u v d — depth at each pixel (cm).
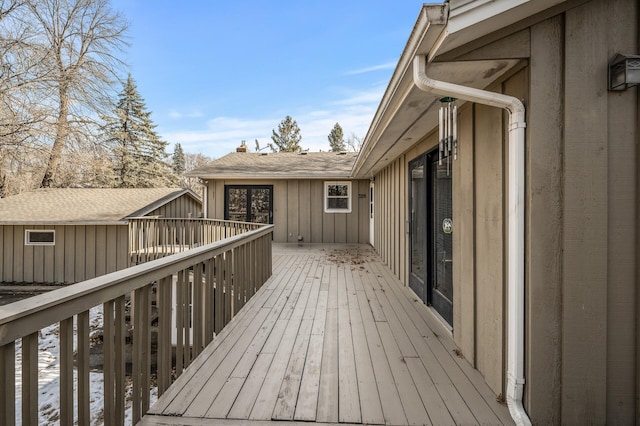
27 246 1000
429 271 387
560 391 172
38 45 1179
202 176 1018
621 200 170
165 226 966
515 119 178
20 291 983
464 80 203
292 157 1267
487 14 151
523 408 178
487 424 176
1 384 110
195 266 252
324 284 496
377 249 823
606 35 169
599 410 170
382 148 470
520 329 178
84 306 142
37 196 1191
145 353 188
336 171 1028
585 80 169
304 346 276
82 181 1600
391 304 396
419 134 374
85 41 1340
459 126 275
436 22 152
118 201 1148
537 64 170
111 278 160
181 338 227
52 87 1222
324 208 1052
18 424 402
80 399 142
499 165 206
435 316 351
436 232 371
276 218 1058
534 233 172
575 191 170
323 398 200
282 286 484
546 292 172
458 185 278
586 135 170
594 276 171
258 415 183
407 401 197
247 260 408
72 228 998
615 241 171
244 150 1402
